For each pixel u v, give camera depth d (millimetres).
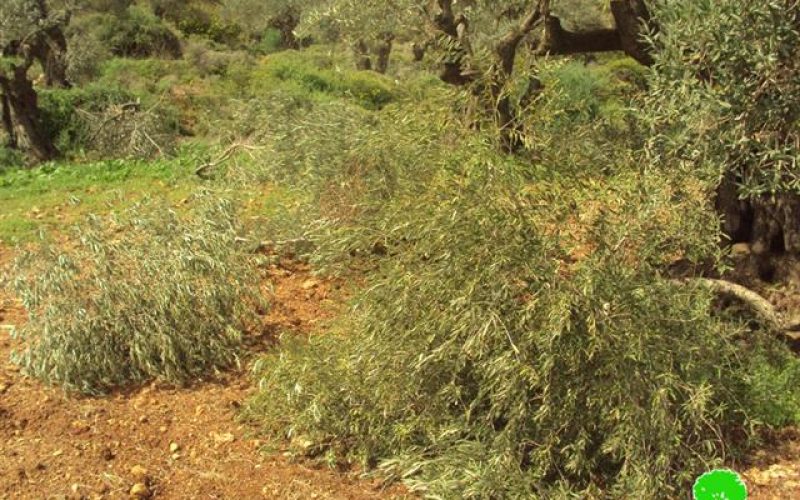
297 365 4570
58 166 12992
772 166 4688
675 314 4211
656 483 3926
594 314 3922
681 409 4160
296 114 8922
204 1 33375
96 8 26047
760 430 4656
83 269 5430
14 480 4078
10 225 8586
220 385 5199
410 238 4367
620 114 5445
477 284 3998
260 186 8203
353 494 4176
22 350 5426
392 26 8422
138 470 4219
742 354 4945
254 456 4469
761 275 5715
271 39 31141
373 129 6293
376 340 4270
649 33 5039
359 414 4395
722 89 4523
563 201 4238
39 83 20609
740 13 4363
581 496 3977
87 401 4926
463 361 4039
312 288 6453
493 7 8070
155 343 5117
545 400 3938
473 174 4184
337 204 6297
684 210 4496
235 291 5582
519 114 4613
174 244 5488
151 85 20547
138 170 11961
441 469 4086
